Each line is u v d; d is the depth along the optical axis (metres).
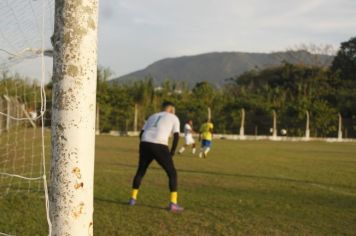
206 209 7.49
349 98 51.69
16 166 11.32
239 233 6.02
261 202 8.30
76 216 2.50
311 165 16.30
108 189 9.20
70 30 2.46
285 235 5.99
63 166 2.49
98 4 2.57
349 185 11.17
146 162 7.70
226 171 13.30
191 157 18.39
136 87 49.09
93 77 2.54
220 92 53.53
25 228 5.95
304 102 45.62
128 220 6.59
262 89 61.12
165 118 7.59
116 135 37.88
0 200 7.57
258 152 22.56
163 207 7.58
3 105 12.46
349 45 72.94
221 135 42.03
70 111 2.48
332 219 7.06
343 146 33.09
